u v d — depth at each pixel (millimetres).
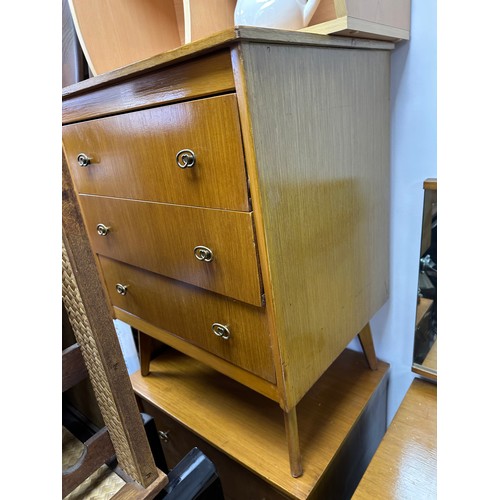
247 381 727
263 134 503
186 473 582
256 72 475
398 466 745
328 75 602
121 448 529
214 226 598
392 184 868
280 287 585
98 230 874
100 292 445
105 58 774
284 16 588
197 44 474
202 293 711
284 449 815
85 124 757
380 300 930
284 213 566
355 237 769
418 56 743
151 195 688
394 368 1032
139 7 830
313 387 971
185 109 546
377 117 761
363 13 586
